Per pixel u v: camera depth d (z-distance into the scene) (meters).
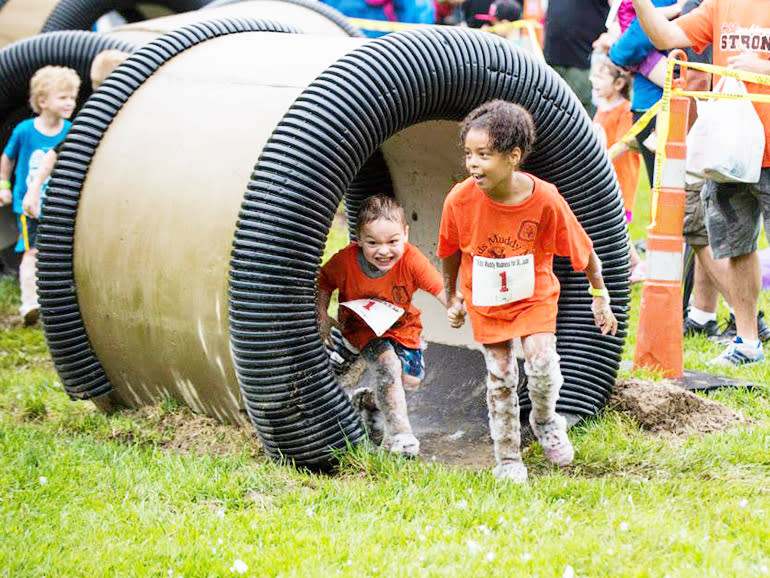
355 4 14.32
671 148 8.38
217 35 8.12
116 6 14.34
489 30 14.58
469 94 7.03
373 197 6.72
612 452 6.86
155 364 7.43
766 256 11.59
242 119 7.00
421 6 14.64
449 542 5.51
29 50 11.75
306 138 6.54
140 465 6.70
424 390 8.09
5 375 9.29
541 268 6.39
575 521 5.75
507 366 6.42
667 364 8.45
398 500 6.02
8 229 13.40
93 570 5.32
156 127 7.43
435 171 8.09
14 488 6.36
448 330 8.43
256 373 6.54
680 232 8.44
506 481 6.26
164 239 7.10
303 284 6.55
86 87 11.95
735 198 8.60
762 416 7.68
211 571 5.28
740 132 8.16
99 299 7.53
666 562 5.22
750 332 8.96
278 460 6.75
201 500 6.21
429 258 8.46
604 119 11.80
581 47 13.20
